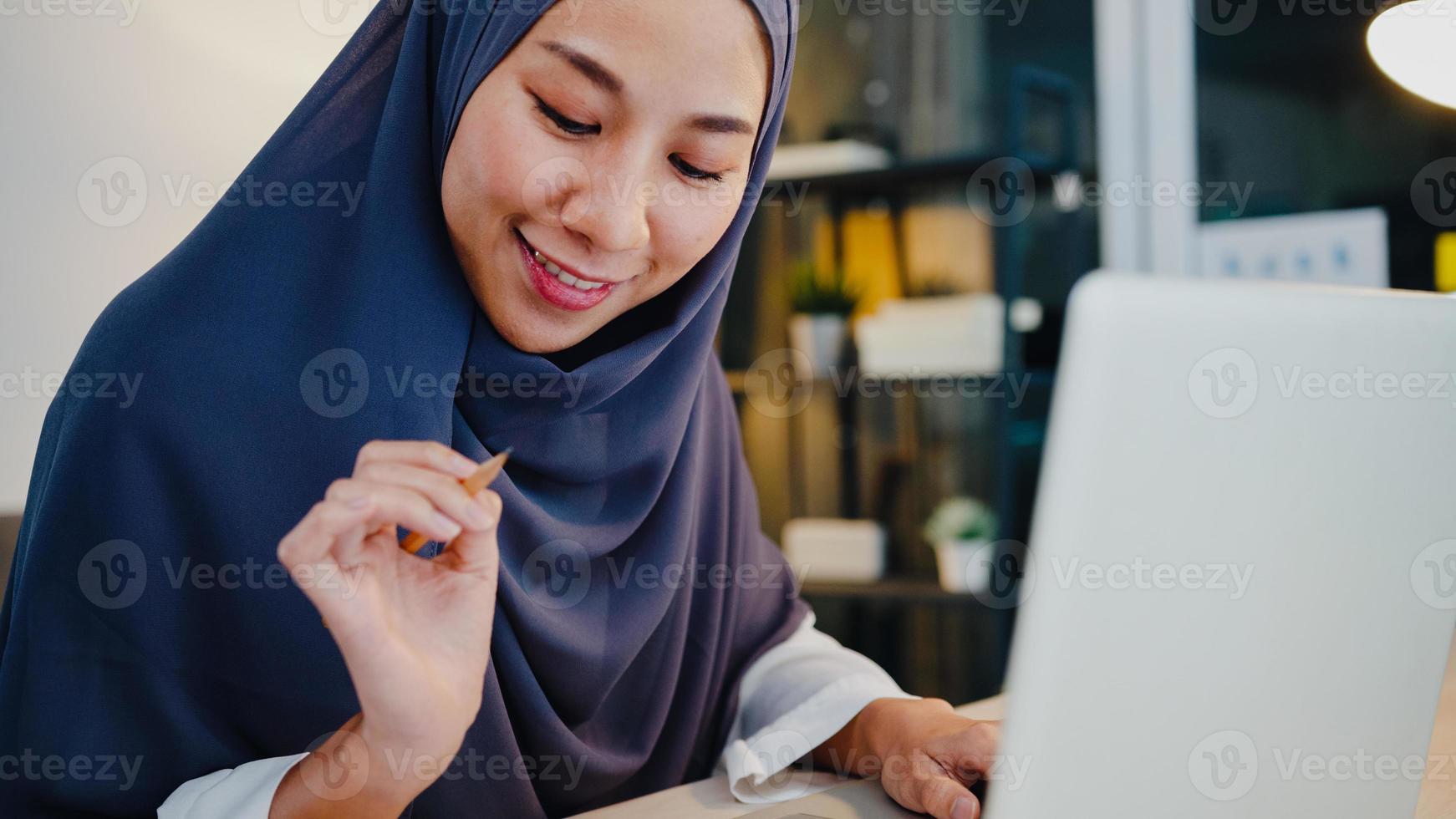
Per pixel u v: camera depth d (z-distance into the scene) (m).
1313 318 0.58
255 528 0.97
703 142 0.93
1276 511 0.59
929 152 3.06
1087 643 0.55
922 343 2.77
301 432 0.97
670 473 1.22
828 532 2.87
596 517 1.15
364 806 0.74
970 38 2.99
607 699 1.22
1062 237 2.85
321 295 1.01
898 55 3.08
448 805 1.04
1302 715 0.63
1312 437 0.59
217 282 1.00
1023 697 0.55
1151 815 0.59
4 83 1.69
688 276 1.13
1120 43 2.75
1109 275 0.53
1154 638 0.57
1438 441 0.65
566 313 1.01
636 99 0.90
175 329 0.99
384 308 0.99
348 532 0.68
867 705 1.02
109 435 0.96
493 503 0.73
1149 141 2.73
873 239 3.08
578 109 0.91
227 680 0.97
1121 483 0.54
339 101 1.06
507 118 0.92
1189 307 0.54
